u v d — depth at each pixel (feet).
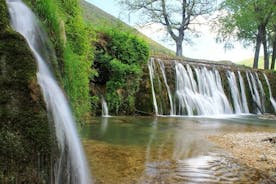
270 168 28.73
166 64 76.79
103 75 64.03
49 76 18.13
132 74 67.21
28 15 18.45
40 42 18.81
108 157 29.22
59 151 15.48
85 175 20.12
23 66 14.23
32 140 13.48
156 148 34.45
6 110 13.20
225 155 32.89
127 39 67.10
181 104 75.46
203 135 44.73
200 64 85.81
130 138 39.34
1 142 12.78
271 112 98.73
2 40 14.10
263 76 101.45
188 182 23.76
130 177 23.94
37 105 14.01
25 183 13.01
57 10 24.88
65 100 18.52
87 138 37.58
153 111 69.67
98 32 65.05
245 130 52.60
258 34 124.47
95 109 60.75
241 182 24.44
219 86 87.61
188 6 116.98
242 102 92.68
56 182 14.82
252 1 120.88
